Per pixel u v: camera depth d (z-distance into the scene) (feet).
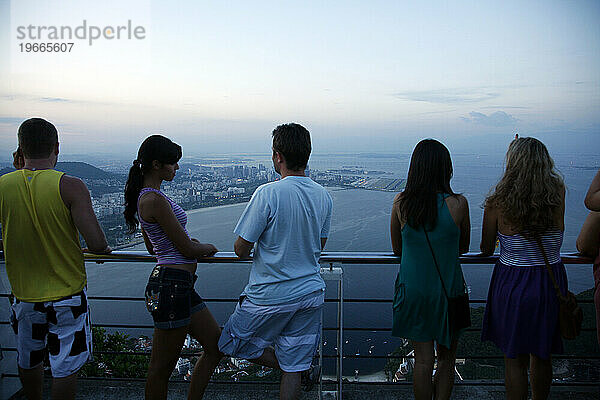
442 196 5.56
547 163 5.32
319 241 5.62
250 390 7.44
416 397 5.88
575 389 7.35
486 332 6.05
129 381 7.63
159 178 5.49
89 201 5.48
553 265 5.51
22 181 5.24
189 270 5.68
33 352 5.58
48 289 5.36
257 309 5.41
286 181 5.39
